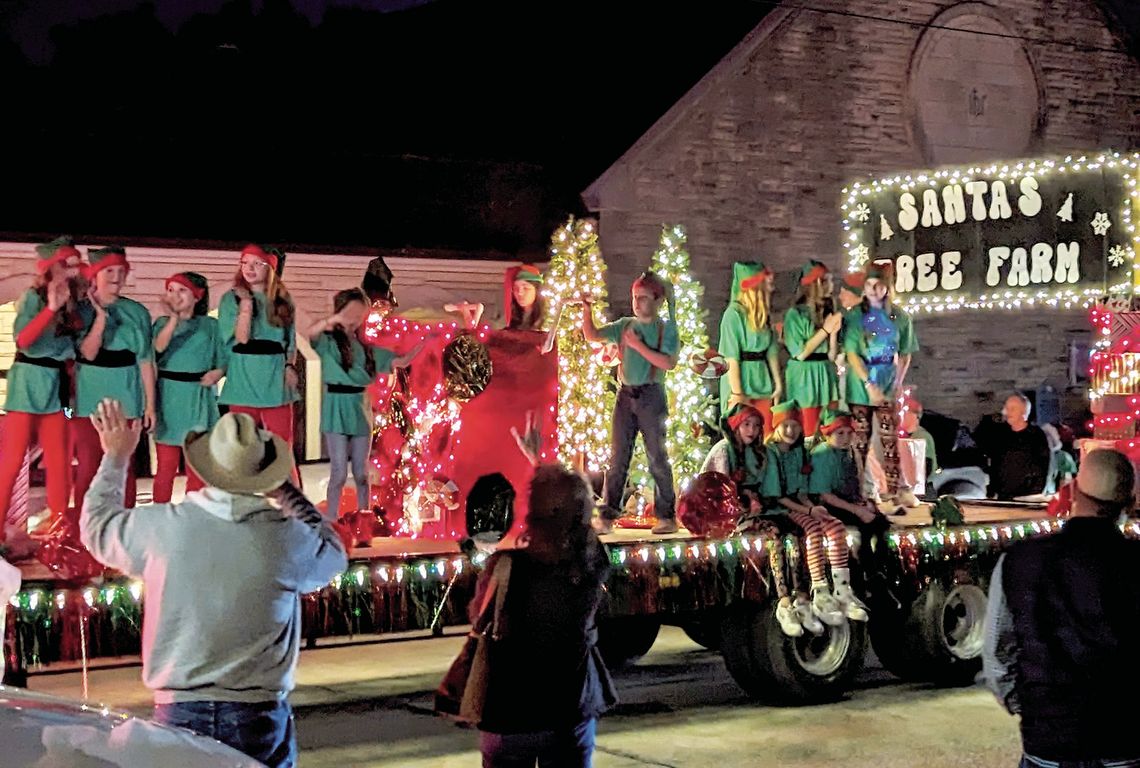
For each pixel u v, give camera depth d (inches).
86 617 287.9
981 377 781.3
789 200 703.7
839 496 420.5
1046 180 583.5
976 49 772.0
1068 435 738.8
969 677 434.0
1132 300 498.0
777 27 695.1
